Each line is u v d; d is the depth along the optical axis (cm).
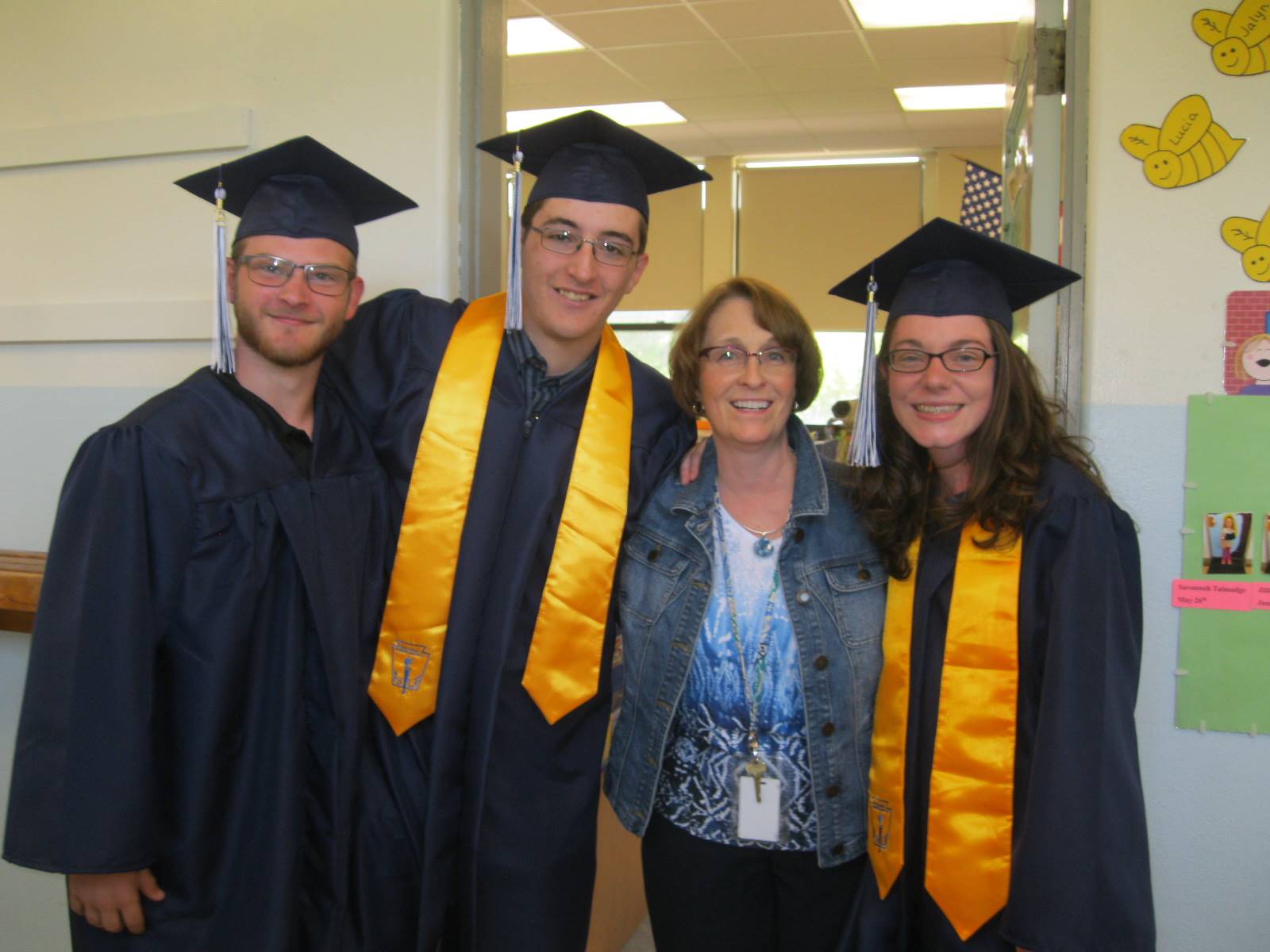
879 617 160
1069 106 200
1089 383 197
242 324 154
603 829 263
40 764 136
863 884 158
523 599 173
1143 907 132
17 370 256
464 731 172
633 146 173
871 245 901
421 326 183
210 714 145
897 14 568
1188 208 192
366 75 227
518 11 564
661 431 187
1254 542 192
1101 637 135
